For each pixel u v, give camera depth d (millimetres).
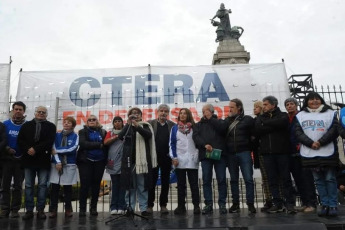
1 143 5258
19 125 5723
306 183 5402
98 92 8258
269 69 8227
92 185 5738
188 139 5543
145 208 5258
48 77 8344
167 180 5766
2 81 7969
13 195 5531
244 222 4219
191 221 4480
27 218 5184
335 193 4547
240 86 8172
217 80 8227
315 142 4551
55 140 5621
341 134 4461
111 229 4023
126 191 5469
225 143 5594
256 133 5430
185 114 5648
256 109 5902
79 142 5535
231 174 5508
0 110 7820
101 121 8094
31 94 8242
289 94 8023
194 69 8336
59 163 5406
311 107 4914
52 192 5484
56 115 7922
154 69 8344
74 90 8273
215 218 4727
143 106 8141
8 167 5480
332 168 4578
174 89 8219
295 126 4871
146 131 5137
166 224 4254
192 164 5426
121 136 5121
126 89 8258
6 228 4273
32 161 5227
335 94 8039
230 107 5680
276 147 5176
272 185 5281
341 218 4344
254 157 6129
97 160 5652
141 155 5125
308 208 5312
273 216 4789
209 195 5402
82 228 4164
